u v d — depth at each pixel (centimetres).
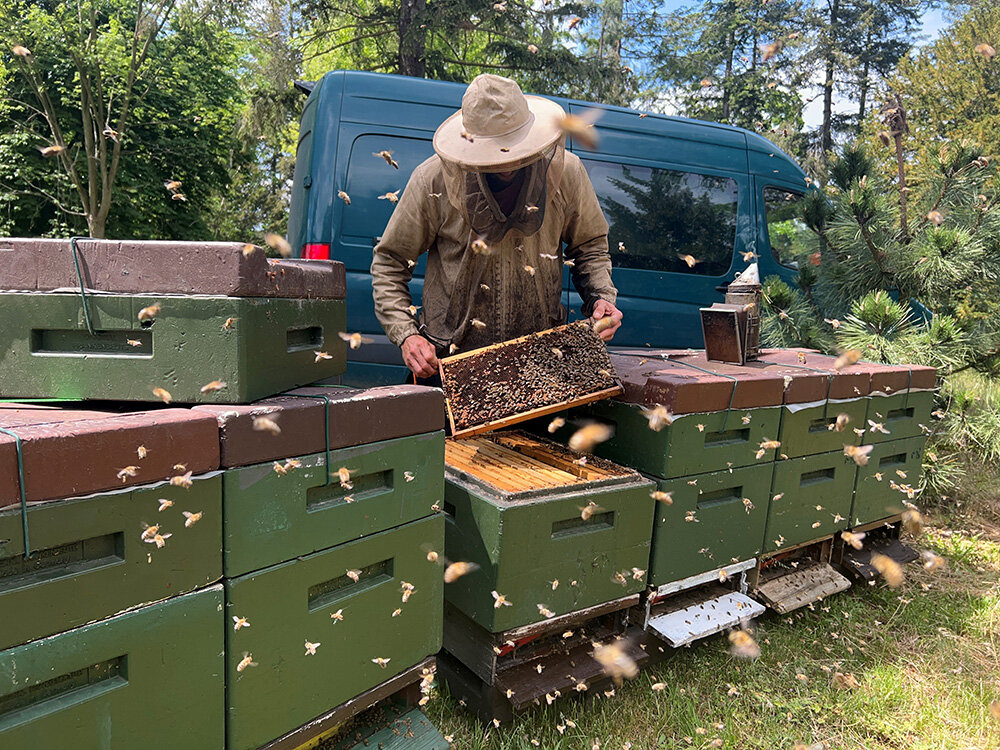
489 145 203
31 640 111
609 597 216
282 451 142
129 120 1202
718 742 198
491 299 248
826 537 287
